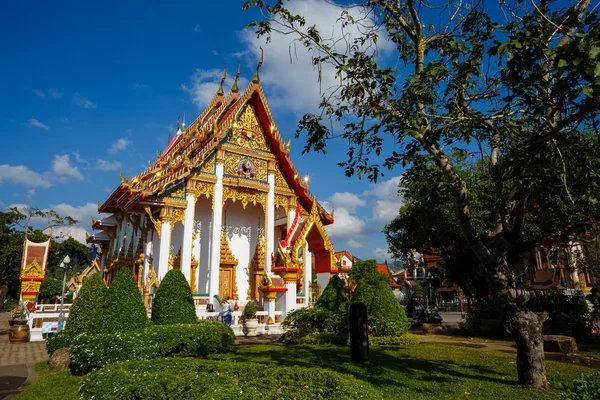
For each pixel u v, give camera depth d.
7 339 18.84
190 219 20.56
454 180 8.83
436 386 8.01
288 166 24.72
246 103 23.83
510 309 8.30
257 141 24.08
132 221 23.89
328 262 19.39
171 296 13.12
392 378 8.63
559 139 7.00
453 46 6.90
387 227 28.34
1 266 40.41
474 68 7.04
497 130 7.68
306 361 10.31
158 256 21.38
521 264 25.05
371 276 15.03
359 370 9.32
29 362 12.44
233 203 26.28
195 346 10.80
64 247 51.94
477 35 8.12
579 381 5.02
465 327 18.38
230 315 18.27
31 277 23.41
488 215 19.03
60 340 11.50
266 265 23.06
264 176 24.05
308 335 14.13
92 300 12.05
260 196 23.73
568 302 16.39
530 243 9.71
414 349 12.63
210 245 23.61
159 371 7.00
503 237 8.41
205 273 24.11
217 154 22.22
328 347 12.89
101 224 31.02
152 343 10.18
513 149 7.51
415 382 8.33
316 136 9.26
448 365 10.20
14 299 50.25
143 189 19.00
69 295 37.47
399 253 30.73
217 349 11.38
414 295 51.81
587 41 4.88
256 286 25.50
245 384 6.31
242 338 16.94
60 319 18.39
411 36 9.16
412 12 8.71
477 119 7.45
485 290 23.39
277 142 24.23
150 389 5.72
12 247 41.50
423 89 7.10
